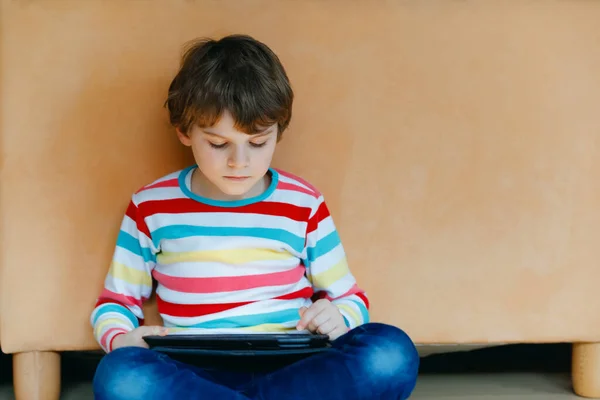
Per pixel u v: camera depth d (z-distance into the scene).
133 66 1.15
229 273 1.07
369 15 1.18
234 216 1.09
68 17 1.14
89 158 1.15
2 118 1.13
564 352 1.49
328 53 1.18
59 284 1.14
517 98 1.20
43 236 1.14
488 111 1.19
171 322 1.08
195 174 1.12
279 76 1.05
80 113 1.14
